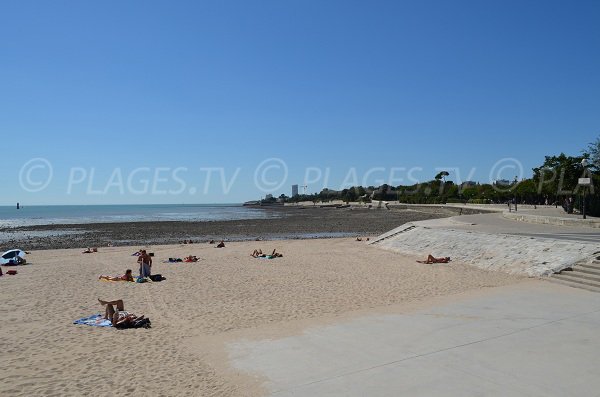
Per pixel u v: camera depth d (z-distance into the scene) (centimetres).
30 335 1188
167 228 6206
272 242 3916
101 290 1798
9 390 836
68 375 907
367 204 15038
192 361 966
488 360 886
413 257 2700
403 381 796
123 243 4194
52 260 2794
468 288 1686
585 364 854
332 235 4984
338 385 792
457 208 7738
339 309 1410
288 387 796
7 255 2619
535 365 853
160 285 1898
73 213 14062
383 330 1128
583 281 1617
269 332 1164
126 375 899
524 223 3581
